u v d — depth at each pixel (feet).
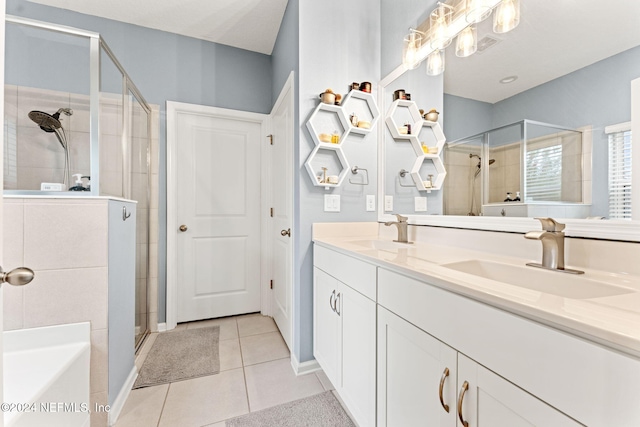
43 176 6.32
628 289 2.14
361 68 6.13
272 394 4.92
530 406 1.74
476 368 2.11
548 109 3.13
